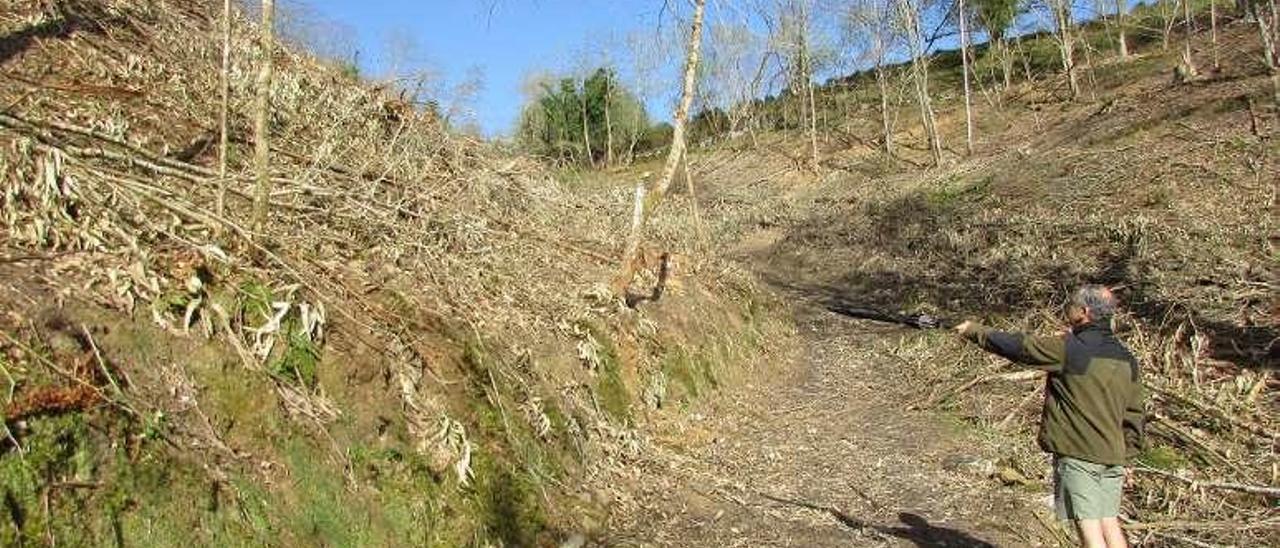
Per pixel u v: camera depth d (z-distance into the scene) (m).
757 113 41.12
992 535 5.61
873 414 8.70
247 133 7.21
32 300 3.65
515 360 5.91
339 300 4.95
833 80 40.38
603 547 4.98
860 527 5.67
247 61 8.30
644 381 7.50
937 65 45.47
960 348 10.14
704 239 13.80
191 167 5.43
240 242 4.82
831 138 34.88
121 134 5.93
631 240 8.36
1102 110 25.33
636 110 38.75
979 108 33.12
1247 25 28.95
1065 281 12.02
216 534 3.51
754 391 9.34
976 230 15.88
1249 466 6.46
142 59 7.33
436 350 5.18
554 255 8.68
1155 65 29.33
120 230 4.33
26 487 3.07
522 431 5.35
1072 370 4.24
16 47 6.60
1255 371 8.12
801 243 20.31
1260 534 5.45
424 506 4.36
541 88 37.66
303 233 5.47
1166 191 14.75
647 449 6.58
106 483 3.30
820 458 7.19
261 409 4.03
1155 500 6.07
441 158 9.27
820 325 13.29
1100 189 16.16
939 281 14.41
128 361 3.72
